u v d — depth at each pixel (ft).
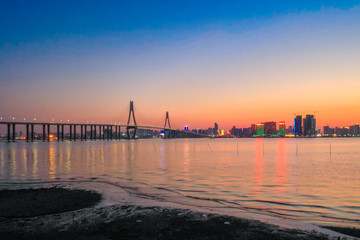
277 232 41.52
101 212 52.80
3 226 44.73
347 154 296.30
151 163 189.78
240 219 48.24
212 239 38.88
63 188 82.02
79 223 46.03
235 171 140.77
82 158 236.43
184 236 39.99
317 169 152.05
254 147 506.48
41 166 165.48
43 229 43.16
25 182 100.37
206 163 190.80
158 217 49.37
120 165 174.50
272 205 64.34
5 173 130.72
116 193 74.13
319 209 60.80
